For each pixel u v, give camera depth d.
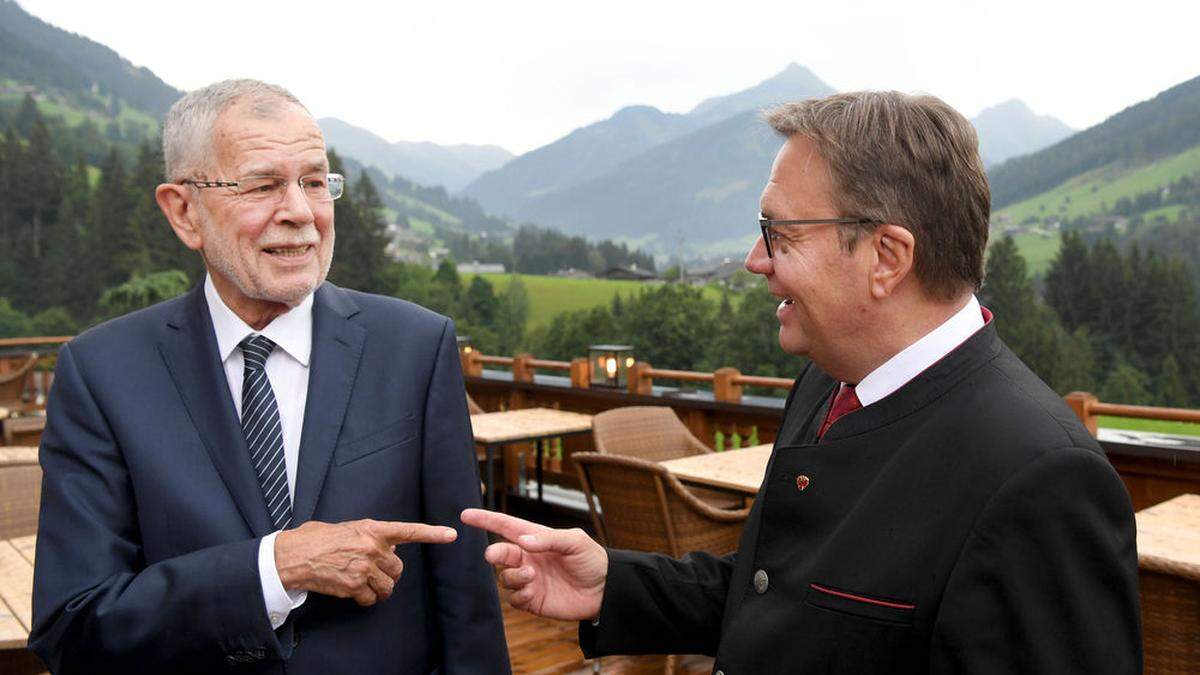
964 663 0.78
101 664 1.09
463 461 1.32
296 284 1.18
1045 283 55.00
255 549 1.08
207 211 1.16
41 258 69.62
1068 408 0.88
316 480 1.18
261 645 1.06
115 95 192.62
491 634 1.32
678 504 2.96
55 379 1.21
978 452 0.84
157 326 1.24
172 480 1.14
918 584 0.83
